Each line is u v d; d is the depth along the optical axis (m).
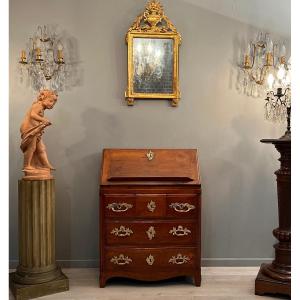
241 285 3.36
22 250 3.19
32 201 3.14
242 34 3.79
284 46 3.76
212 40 3.79
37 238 3.15
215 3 3.78
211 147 3.81
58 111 3.72
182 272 3.28
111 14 3.73
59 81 3.71
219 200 3.83
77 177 3.76
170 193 3.23
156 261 3.24
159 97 3.73
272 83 3.41
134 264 3.24
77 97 3.73
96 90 3.75
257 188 3.83
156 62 3.73
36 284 3.09
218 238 3.84
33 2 3.67
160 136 3.79
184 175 3.33
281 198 3.16
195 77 3.79
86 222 3.79
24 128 3.15
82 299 3.05
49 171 3.28
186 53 3.78
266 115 3.58
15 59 3.68
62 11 3.70
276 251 3.22
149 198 3.21
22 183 3.16
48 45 3.67
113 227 3.22
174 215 3.23
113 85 3.75
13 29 3.67
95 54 3.73
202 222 3.83
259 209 3.84
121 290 3.24
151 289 3.26
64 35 3.70
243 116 3.81
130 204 3.21
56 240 3.78
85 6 3.71
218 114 3.81
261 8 3.79
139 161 3.43
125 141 3.77
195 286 3.32
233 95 3.81
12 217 3.75
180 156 3.49
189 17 3.77
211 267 3.82
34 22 3.68
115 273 3.26
